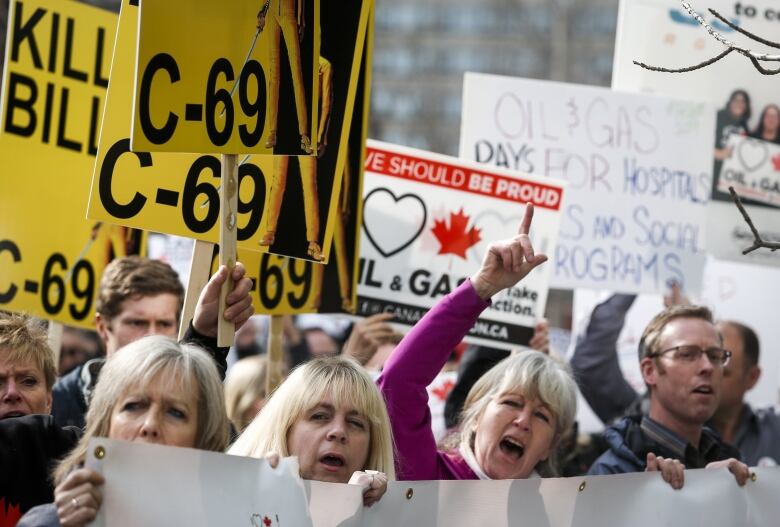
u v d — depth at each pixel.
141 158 8.83
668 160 14.59
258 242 9.00
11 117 10.47
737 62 15.16
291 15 8.12
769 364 16.17
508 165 14.23
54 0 10.66
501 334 12.68
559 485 8.20
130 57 8.77
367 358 12.00
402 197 12.61
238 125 7.80
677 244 14.57
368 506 7.55
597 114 14.42
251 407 12.79
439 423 13.70
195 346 7.31
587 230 14.37
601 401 14.51
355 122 11.06
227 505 6.90
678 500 8.60
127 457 6.69
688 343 10.97
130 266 10.83
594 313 14.70
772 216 15.18
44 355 8.74
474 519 7.88
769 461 15.00
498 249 8.54
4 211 10.52
